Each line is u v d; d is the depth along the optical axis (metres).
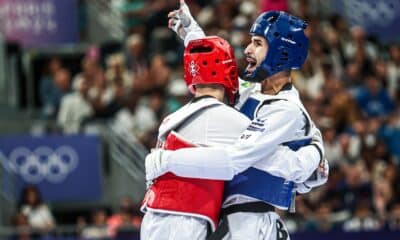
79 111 25.38
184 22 10.28
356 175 23.23
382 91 28.06
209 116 9.32
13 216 22.38
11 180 23.67
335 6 32.53
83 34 30.48
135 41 27.72
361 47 29.64
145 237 9.32
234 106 9.67
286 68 9.59
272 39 9.50
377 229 21.55
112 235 20.91
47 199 23.98
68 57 29.19
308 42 9.70
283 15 9.61
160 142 9.51
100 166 24.42
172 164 9.05
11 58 27.77
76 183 24.22
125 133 25.03
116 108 25.55
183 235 9.10
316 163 9.44
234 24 27.16
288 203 9.38
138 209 22.36
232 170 9.02
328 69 28.27
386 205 23.11
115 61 26.92
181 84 25.02
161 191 9.23
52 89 26.84
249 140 9.08
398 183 24.00
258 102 9.58
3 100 27.02
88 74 26.31
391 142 26.20
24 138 23.97
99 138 24.48
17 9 28.98
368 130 25.78
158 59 26.67
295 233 21.20
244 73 9.77
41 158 24.02
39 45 29.12
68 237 21.12
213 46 9.36
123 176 24.72
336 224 22.23
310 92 27.14
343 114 26.27
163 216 9.23
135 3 30.61
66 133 24.44
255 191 9.25
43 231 21.27
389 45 31.75
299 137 9.48
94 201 24.39
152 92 25.97
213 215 9.16
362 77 28.61
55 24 29.36
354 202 22.81
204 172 9.02
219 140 9.27
